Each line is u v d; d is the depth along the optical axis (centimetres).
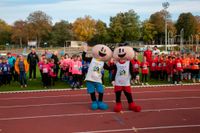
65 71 2162
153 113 1264
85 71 2044
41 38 10069
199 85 2062
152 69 2300
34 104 1488
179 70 2103
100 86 1370
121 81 1310
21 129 1055
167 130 1016
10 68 2138
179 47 7038
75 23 9356
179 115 1224
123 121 1141
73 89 1923
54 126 1086
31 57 2305
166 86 2028
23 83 2033
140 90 1875
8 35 10650
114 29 7312
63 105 1455
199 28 10362
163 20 9319
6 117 1234
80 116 1230
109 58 1371
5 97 1688
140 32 7888
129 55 1314
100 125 1091
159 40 9744
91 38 8950
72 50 6794
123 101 1529
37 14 9894
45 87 1989
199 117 1189
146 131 1009
